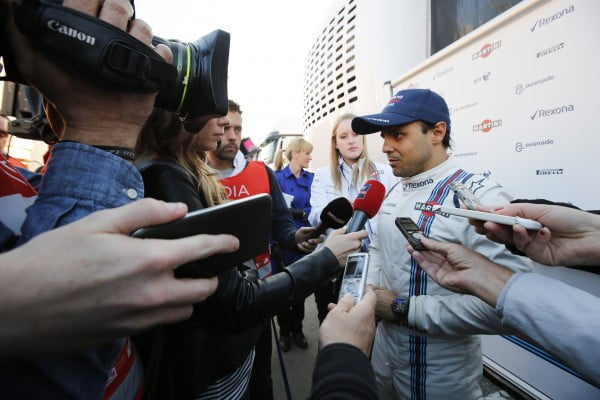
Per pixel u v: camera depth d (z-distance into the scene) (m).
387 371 1.17
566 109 1.42
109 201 0.39
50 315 0.22
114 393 0.49
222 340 0.80
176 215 0.30
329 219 1.34
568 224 0.63
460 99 2.00
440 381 1.00
